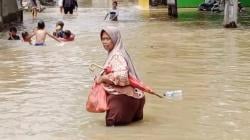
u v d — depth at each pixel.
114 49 9.61
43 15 43.12
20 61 17.55
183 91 12.41
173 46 20.94
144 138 8.82
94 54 18.98
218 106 10.92
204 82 13.47
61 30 23.83
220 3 44.62
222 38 23.77
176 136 8.91
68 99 11.72
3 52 20.00
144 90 9.73
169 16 39.69
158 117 10.15
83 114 10.43
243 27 29.34
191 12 44.44
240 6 43.91
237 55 18.22
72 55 18.86
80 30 28.94
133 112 9.67
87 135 9.02
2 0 31.17
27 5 47.09
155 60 17.23
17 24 34.16
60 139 8.81
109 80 9.49
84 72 15.16
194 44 21.58
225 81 13.57
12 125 9.69
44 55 19.00
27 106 11.11
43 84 13.46
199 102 11.29
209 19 36.16
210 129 9.28
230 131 9.14
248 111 10.48
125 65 9.48
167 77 14.20
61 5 44.38
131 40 23.22
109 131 9.25
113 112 9.52
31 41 23.19
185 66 15.99
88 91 12.51
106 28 9.62
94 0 67.81
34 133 9.18
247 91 12.34
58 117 10.22
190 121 9.83
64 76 14.55
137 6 54.25
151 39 23.59
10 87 13.13
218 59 17.33
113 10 35.66
